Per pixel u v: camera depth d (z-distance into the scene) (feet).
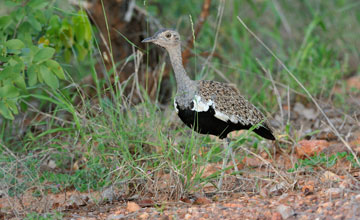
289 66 46.78
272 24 58.34
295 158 33.99
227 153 30.42
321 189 27.30
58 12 40.34
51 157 35.65
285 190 27.86
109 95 41.93
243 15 56.85
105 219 25.95
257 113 32.50
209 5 43.86
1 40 33.40
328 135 38.06
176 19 51.75
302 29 57.36
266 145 36.37
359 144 33.71
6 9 42.91
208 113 30.58
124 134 32.63
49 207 28.27
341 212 23.30
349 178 27.58
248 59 47.62
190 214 25.31
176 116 38.65
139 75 44.42
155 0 49.52
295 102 45.11
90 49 37.60
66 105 35.12
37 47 32.09
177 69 31.30
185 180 28.76
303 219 23.39
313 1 58.75
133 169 30.32
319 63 48.98
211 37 49.26
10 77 31.71
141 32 44.21
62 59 40.40
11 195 30.68
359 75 50.62
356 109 41.81
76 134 34.71
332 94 45.78
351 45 54.08
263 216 24.30
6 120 39.70
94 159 31.96
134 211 26.66
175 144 31.94
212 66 42.50
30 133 35.50
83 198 29.81
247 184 30.12
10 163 30.66
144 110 35.65
